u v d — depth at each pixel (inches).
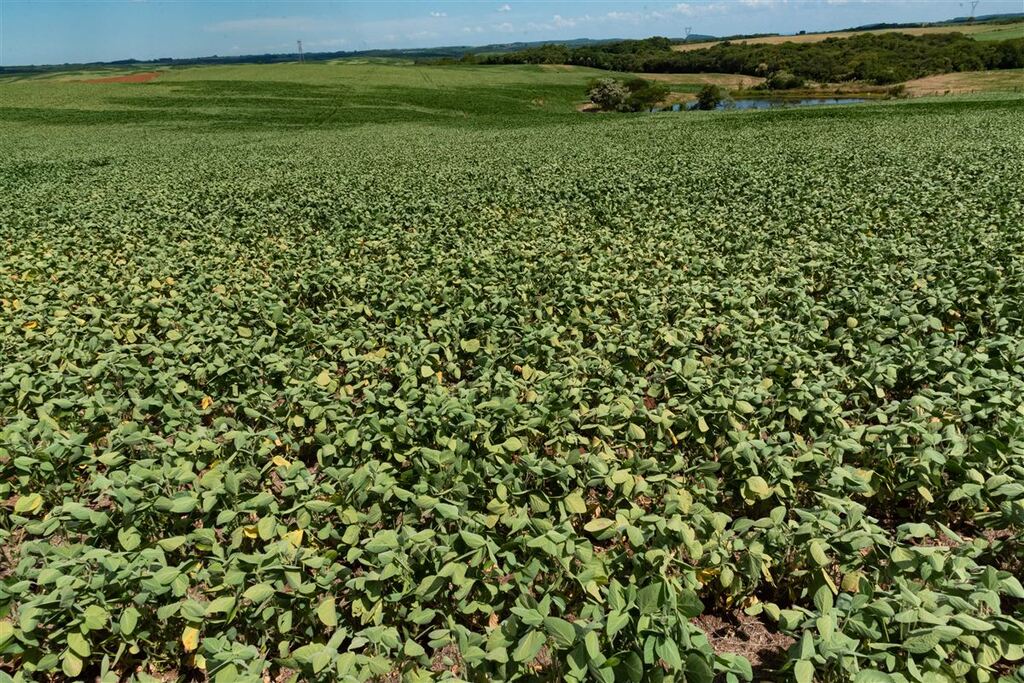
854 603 147.3
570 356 303.4
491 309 375.6
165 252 545.3
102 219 699.4
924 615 137.9
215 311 383.9
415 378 284.0
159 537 212.2
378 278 451.5
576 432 249.9
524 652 141.3
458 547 176.6
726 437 234.7
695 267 439.8
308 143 1733.5
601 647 148.3
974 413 231.3
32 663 163.8
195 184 991.6
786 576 187.6
